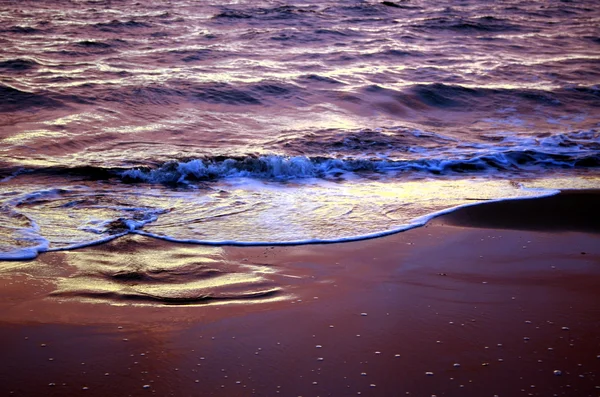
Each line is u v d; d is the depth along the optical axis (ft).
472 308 15.71
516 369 12.85
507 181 28.04
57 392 12.00
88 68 46.24
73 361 13.08
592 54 57.82
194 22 67.72
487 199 25.14
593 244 20.53
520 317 15.19
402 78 46.57
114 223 21.56
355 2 87.25
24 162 28.12
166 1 84.12
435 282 17.33
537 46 61.11
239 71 46.52
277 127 35.19
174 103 38.60
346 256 19.16
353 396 11.96
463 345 13.82
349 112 38.70
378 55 54.03
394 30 66.49
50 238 20.01
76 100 37.93
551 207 24.25
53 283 16.88
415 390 12.14
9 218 21.72
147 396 11.94
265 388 12.20
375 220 22.40
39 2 80.33
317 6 82.28
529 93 43.52
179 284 17.04
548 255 19.47
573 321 14.99
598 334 14.34
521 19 76.74
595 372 12.74
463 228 21.77
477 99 42.27
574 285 17.19
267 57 52.03
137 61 48.93
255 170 28.43
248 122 35.94
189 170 27.76
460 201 24.85
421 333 14.37
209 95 40.11
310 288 16.87
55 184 25.81
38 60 48.01
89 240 19.94
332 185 27.14
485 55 56.08
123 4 80.94
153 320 14.93
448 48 58.70
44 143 31.01
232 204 24.08
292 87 42.45
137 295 16.28
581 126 37.32
